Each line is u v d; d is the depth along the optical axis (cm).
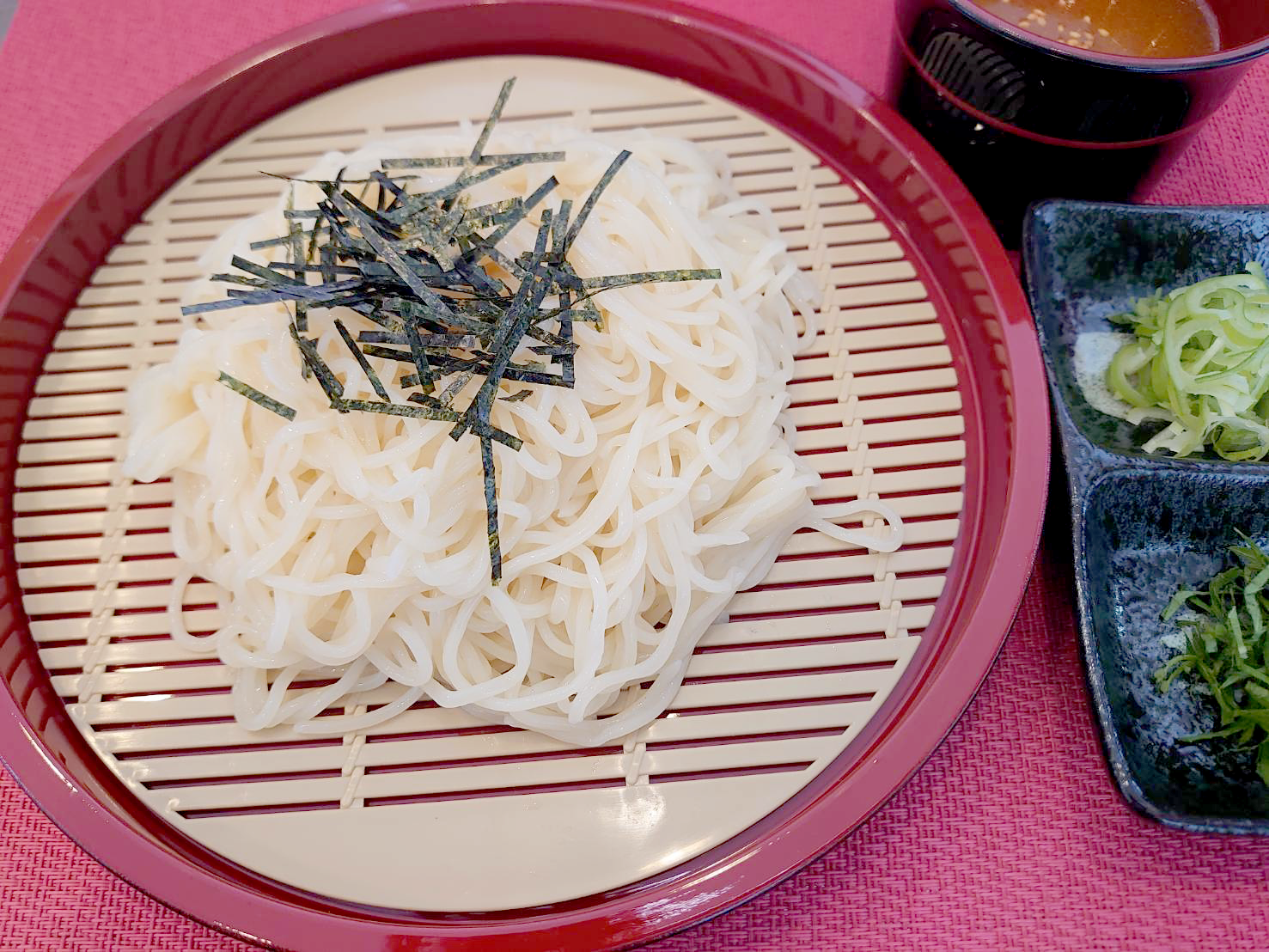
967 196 27
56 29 34
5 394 26
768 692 23
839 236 29
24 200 31
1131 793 22
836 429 26
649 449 24
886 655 24
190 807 22
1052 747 24
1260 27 26
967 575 24
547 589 24
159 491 26
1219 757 24
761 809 22
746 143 30
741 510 24
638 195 26
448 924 21
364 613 23
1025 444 24
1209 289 28
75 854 23
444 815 22
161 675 24
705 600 24
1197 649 24
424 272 23
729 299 25
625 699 24
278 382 24
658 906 20
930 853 23
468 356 23
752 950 22
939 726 21
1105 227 28
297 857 22
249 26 34
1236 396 27
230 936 20
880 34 34
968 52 26
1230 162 32
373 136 30
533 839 22
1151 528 26
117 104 33
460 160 25
